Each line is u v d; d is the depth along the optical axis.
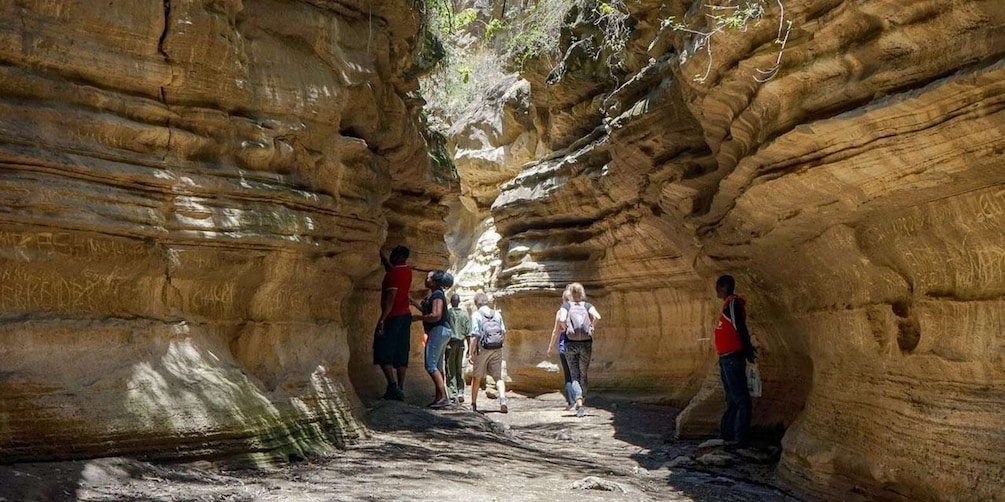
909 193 5.20
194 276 6.12
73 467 4.87
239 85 6.41
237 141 6.41
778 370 9.23
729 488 7.04
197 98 6.17
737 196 7.50
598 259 15.77
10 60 5.18
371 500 5.26
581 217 15.85
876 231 5.82
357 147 7.71
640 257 14.13
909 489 5.49
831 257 6.51
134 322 5.69
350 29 7.71
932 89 4.57
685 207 9.67
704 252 9.88
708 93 7.06
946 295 5.32
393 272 9.98
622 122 10.01
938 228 5.19
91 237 5.38
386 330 9.91
